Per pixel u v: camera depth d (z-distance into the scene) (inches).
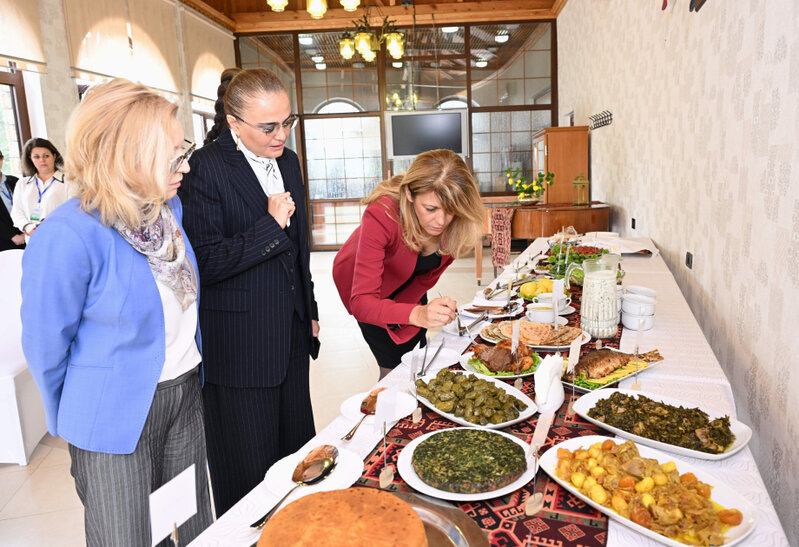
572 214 208.1
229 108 56.7
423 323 56.2
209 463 66.2
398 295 75.3
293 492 37.7
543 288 88.6
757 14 67.3
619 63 188.1
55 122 188.9
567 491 36.9
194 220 58.0
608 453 37.7
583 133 253.1
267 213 61.8
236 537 33.8
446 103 341.1
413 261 67.3
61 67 191.0
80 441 44.4
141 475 47.8
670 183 126.6
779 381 59.4
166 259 47.0
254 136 57.4
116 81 42.6
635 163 169.0
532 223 217.0
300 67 343.6
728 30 81.4
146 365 45.9
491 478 36.3
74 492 90.5
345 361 151.9
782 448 58.4
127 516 47.1
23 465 98.8
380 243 63.0
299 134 350.0
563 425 46.1
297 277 69.1
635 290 83.7
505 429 45.5
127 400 45.2
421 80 340.2
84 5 201.8
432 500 36.0
